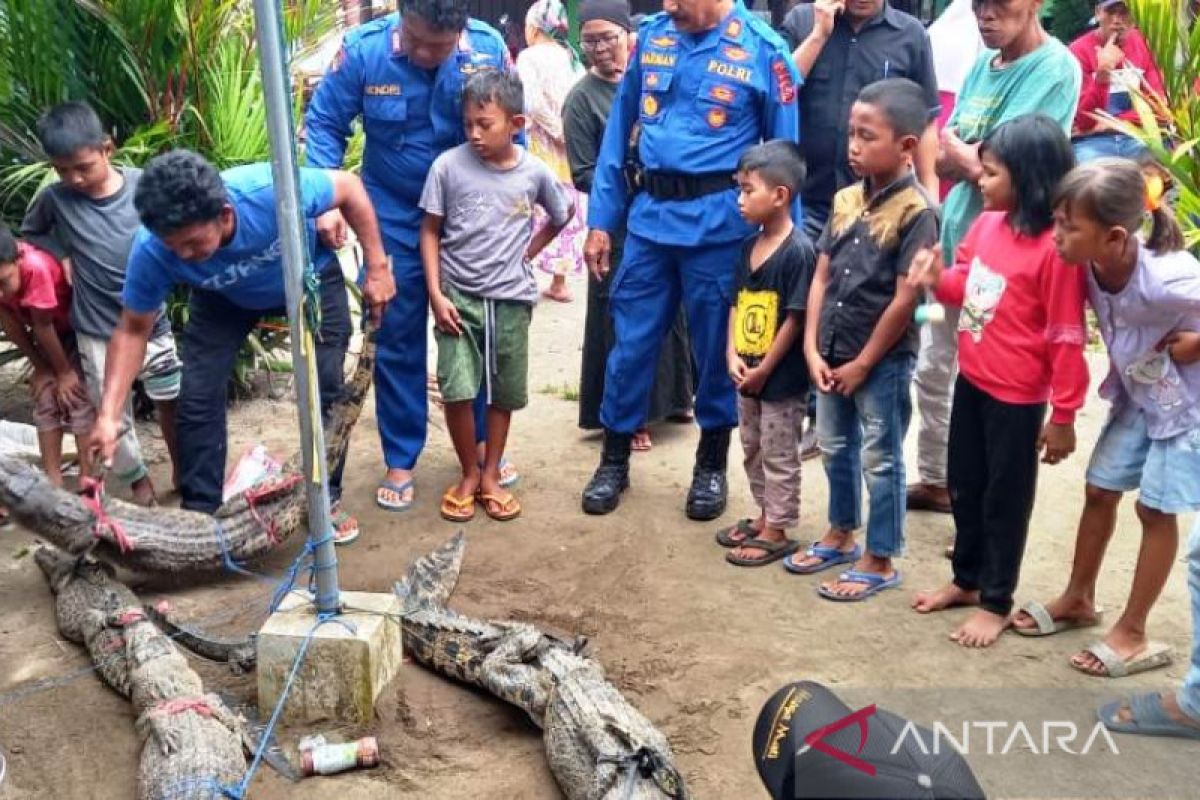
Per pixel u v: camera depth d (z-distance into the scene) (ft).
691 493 15.89
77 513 13.32
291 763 10.70
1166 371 10.85
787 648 12.43
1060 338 11.20
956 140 14.69
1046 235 11.38
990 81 14.82
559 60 25.75
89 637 12.39
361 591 13.87
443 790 10.32
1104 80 21.56
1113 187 10.17
